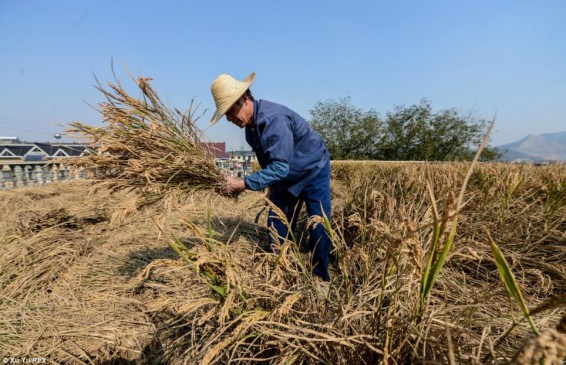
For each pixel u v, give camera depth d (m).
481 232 2.60
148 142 2.23
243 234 3.41
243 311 1.33
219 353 1.28
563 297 0.67
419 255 0.97
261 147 2.40
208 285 1.33
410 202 2.85
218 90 2.31
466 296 1.65
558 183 3.13
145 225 3.74
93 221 4.02
